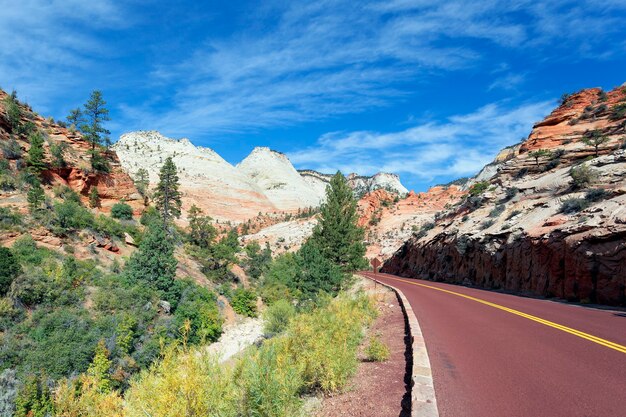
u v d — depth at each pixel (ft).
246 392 15.43
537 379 19.38
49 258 99.66
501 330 33.91
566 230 76.38
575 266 69.87
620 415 14.61
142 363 77.71
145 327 91.04
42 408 51.65
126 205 176.14
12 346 66.28
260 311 149.69
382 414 16.93
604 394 16.97
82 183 167.94
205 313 111.65
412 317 40.40
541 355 24.38
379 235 455.22
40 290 82.17
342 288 135.64
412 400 15.89
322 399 20.84
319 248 139.64
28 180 139.03
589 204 87.56
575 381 18.93
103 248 128.26
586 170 103.40
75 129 189.37
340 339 27.09
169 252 119.14
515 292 93.15
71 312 82.53
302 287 141.08
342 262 140.36
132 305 96.22
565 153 151.64
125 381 70.59
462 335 31.60
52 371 64.59
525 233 100.01
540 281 84.38
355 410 18.01
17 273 83.66
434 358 24.02
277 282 173.88
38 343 69.97
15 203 119.55
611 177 98.32
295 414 17.01
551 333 32.07
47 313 79.77
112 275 110.01
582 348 26.18
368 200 565.94
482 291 91.86
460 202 226.17
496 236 119.24
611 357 23.53
